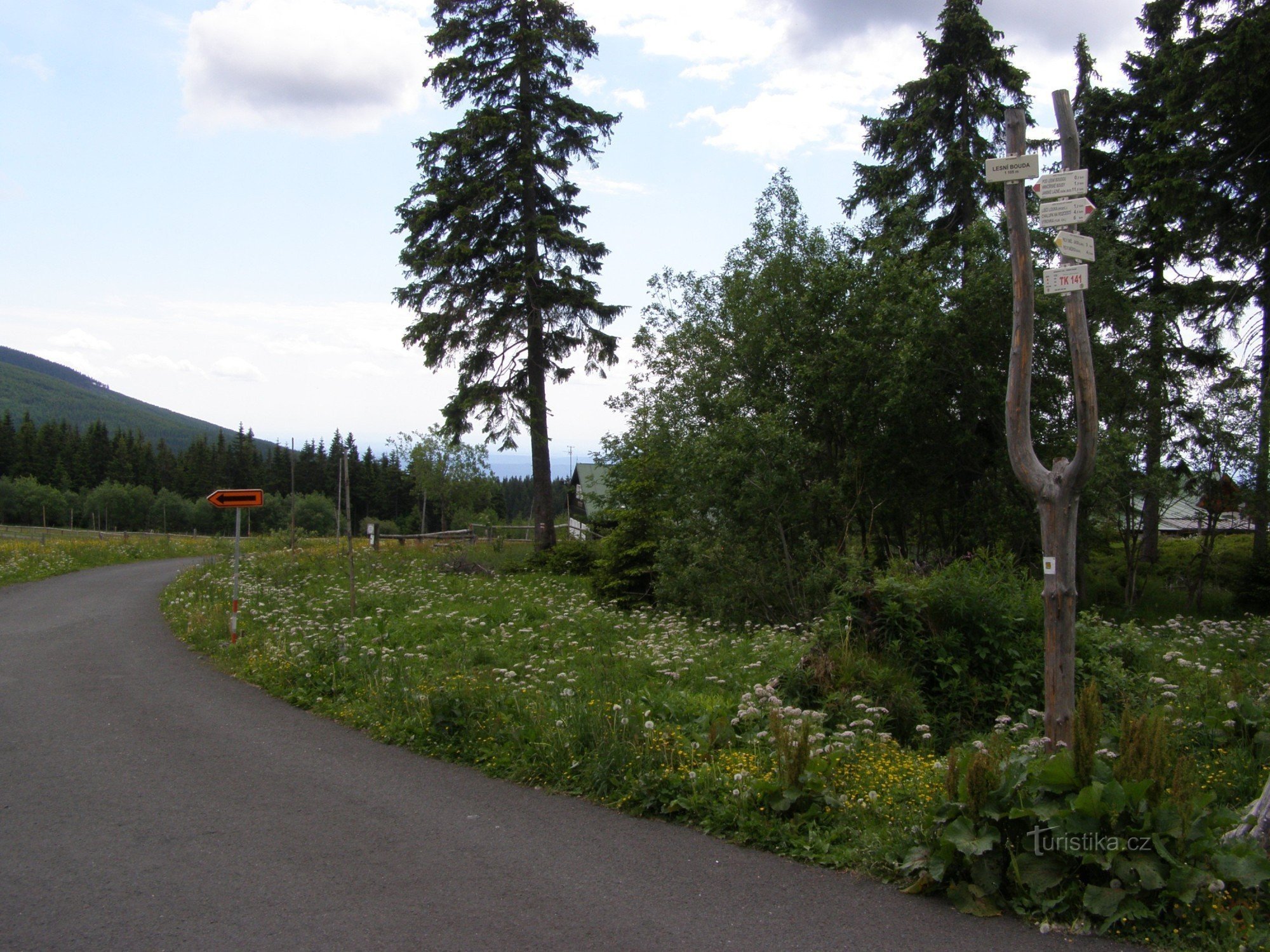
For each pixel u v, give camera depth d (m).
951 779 4.93
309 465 93.75
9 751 7.81
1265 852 4.59
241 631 13.83
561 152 26.38
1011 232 7.11
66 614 17.80
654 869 5.09
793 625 14.20
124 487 80.38
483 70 25.67
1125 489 16.42
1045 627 6.94
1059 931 4.30
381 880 4.96
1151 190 17.52
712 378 19.81
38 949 4.14
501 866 5.15
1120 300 16.53
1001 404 16.30
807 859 5.21
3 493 74.19
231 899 4.71
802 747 5.80
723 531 15.99
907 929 4.34
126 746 8.00
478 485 49.72
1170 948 4.11
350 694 9.65
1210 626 14.17
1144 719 5.12
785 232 19.62
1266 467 17.41
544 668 10.08
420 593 17.83
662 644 11.56
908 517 18.78
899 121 21.75
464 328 25.55
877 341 17.00
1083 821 4.50
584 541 25.30
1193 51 17.44
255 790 6.68
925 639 9.78
